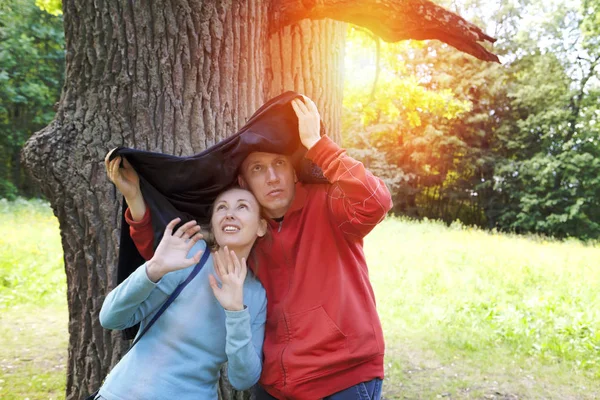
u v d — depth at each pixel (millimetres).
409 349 5836
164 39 2598
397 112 7145
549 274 9789
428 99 6988
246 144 1948
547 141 24703
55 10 6379
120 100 2604
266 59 3381
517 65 25797
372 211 1891
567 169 23547
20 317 6363
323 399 1964
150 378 1842
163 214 2064
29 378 4570
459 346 5941
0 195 19344
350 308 1990
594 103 23516
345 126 21984
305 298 2008
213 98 2682
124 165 2029
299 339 1990
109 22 2605
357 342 1972
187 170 2010
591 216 23719
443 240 14344
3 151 21750
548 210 24609
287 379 1983
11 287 7512
